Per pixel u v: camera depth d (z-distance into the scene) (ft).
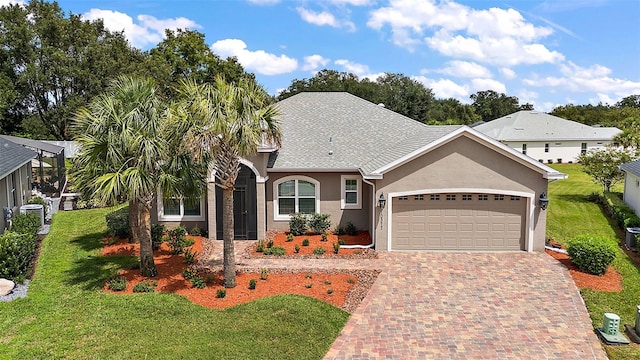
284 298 42.63
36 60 173.99
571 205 95.50
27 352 31.86
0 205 63.82
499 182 60.23
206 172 49.52
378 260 57.21
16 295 43.01
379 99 229.86
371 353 34.30
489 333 37.83
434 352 34.60
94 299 41.91
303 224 69.21
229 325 36.99
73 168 57.31
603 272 52.16
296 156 72.64
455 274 52.01
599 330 38.19
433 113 240.94
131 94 45.39
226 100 40.70
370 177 59.82
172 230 66.74
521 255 59.57
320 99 91.25
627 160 96.48
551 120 190.19
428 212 61.67
